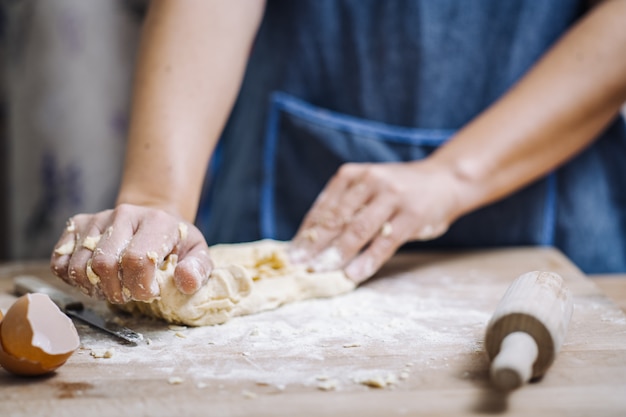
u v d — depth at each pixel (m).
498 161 1.45
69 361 0.91
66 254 1.05
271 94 1.63
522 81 1.51
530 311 0.79
